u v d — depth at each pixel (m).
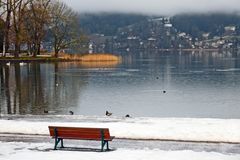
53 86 56.41
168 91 52.12
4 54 101.75
